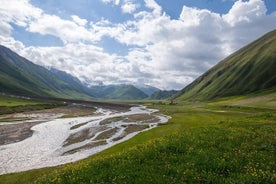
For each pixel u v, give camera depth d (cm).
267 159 1730
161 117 12975
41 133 7931
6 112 13200
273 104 15925
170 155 1911
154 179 1543
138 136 5809
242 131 2620
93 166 1836
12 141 6700
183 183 1469
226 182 1418
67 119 11919
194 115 12719
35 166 4469
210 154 1852
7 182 3278
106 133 7744
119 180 1562
